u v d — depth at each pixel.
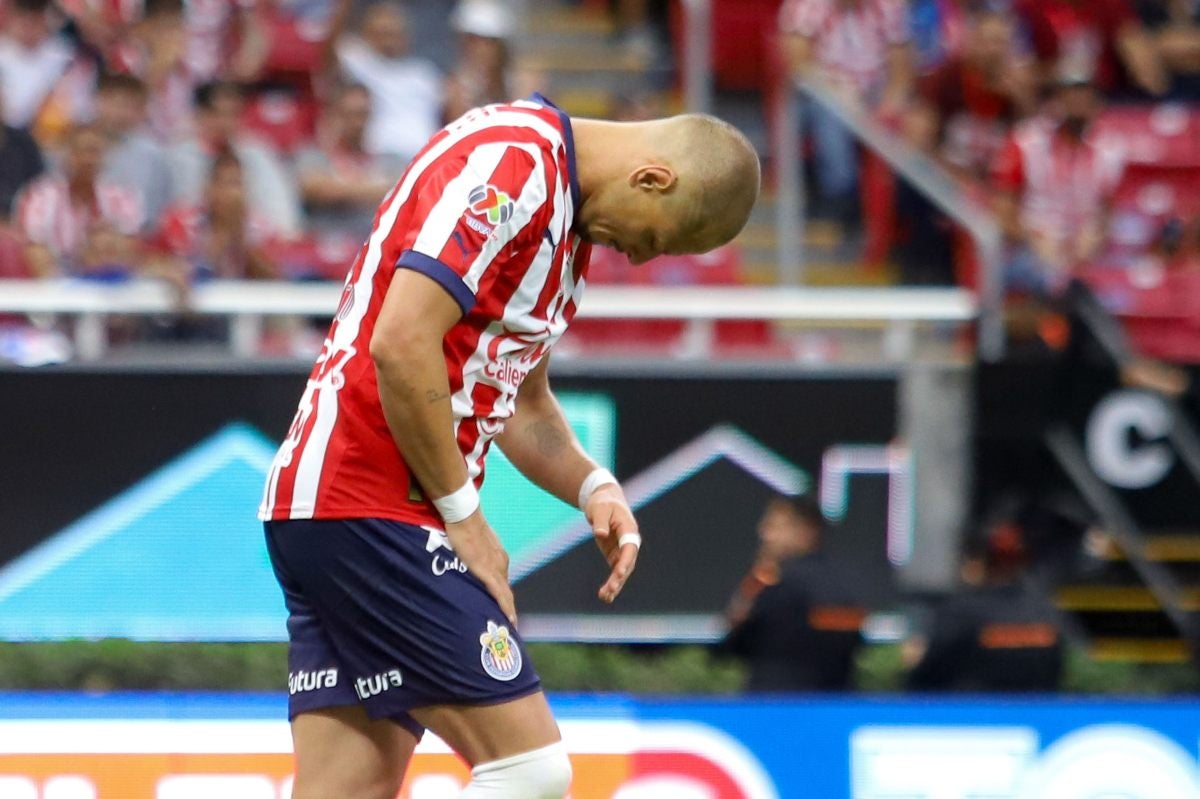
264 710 17.86
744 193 11.07
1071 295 26.59
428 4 37.25
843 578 22.89
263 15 34.41
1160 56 39.69
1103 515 26.06
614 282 29.11
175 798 17.61
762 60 38.44
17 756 17.41
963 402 24.80
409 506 10.75
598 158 11.04
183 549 23.28
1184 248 33.69
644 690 23.39
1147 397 26.12
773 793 18.83
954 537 24.66
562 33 40.19
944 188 30.73
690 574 24.12
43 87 31.61
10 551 23.02
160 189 28.11
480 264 10.36
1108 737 19.31
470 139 10.66
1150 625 26.70
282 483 10.91
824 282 33.22
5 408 23.02
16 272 25.91
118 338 24.00
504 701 10.82
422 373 10.23
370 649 10.91
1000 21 35.31
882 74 37.22
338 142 30.62
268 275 26.23
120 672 23.09
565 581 23.88
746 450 24.30
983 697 19.25
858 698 19.08
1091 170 34.41
